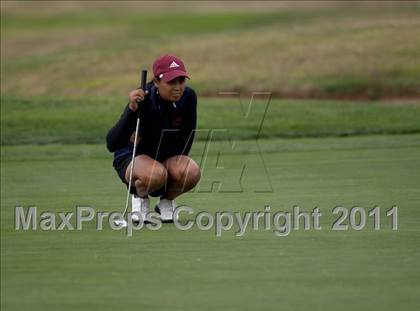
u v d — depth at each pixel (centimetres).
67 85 8356
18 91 8219
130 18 14675
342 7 10838
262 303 2170
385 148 4988
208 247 2730
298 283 2334
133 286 2325
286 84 7781
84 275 2434
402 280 2350
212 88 7794
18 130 6053
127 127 3009
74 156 4969
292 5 12825
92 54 9612
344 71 7944
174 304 2172
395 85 7600
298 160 4600
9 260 2603
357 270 2447
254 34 9800
